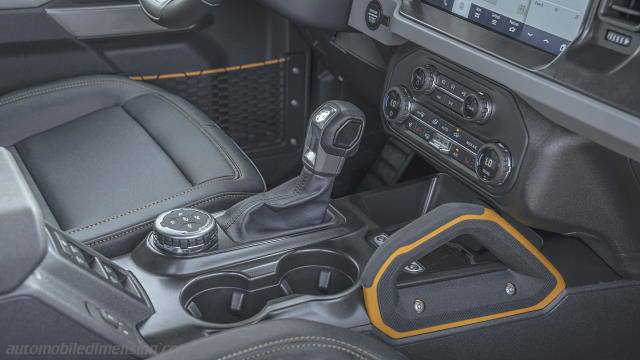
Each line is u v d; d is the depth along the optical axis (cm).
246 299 117
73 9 166
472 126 125
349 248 125
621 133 93
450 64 128
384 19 142
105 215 126
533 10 111
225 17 180
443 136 132
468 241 137
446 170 134
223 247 118
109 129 150
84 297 90
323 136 121
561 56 103
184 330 103
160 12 145
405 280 115
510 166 117
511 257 115
